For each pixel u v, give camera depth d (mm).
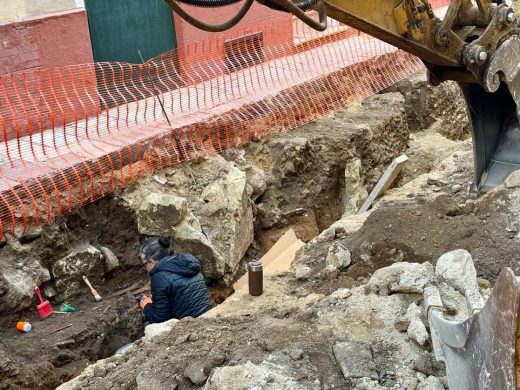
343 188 8703
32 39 7742
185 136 7609
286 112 8727
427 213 5465
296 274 5465
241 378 3670
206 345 4223
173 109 8203
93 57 8867
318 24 3971
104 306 6691
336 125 9086
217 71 9281
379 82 10570
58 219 6617
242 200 7516
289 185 8352
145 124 7742
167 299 5961
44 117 7676
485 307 2887
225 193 7430
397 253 5254
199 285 6008
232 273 7316
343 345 3953
